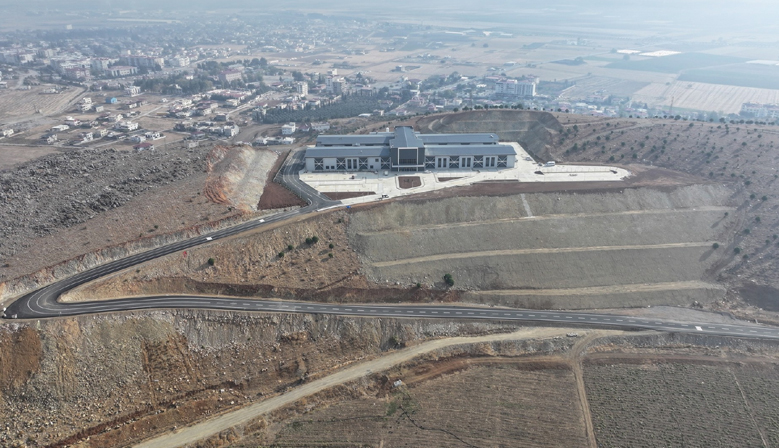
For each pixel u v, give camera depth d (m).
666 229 173.88
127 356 122.00
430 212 177.12
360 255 159.00
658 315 145.00
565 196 184.75
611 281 156.00
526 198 183.75
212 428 112.62
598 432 110.69
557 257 160.75
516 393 120.56
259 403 119.12
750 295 152.12
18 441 106.88
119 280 139.00
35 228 157.12
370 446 107.94
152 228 158.88
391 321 138.62
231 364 127.25
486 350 132.88
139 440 109.75
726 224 177.00
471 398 119.38
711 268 161.88
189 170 196.00
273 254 155.38
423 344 135.00
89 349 120.81
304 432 111.62
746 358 130.38
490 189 189.75
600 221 175.25
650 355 131.38
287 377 125.81
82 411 113.00
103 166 199.88
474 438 109.50
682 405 117.00
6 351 116.25
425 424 112.88
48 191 179.50
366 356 132.38
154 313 130.88
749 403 117.56
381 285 150.12
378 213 174.38
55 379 115.12
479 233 168.88
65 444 107.50
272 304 140.38
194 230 159.25
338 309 141.38
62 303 130.00
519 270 157.00
